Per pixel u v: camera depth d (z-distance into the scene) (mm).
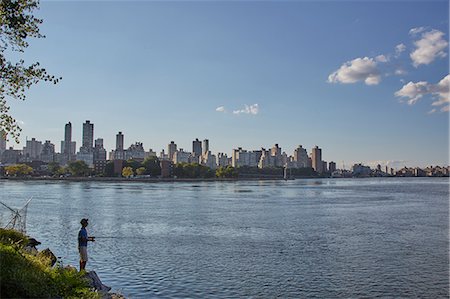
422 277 30812
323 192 173750
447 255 38594
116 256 37531
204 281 29281
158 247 42281
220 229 56438
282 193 164000
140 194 146875
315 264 34812
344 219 69500
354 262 35594
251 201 115188
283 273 31781
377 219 69438
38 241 44531
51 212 77688
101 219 67812
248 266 33938
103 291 24078
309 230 55656
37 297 15117
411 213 80188
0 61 20844
